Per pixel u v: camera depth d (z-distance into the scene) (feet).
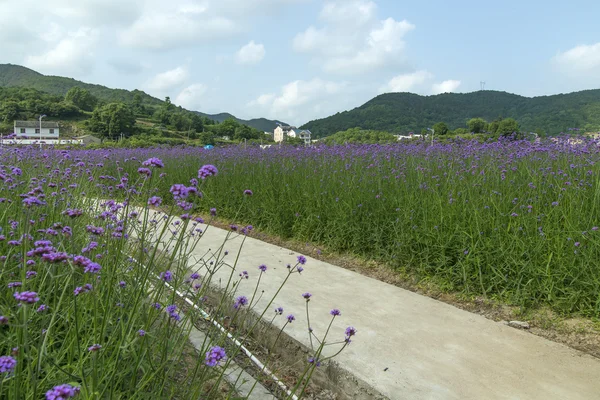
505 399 7.42
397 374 8.20
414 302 12.16
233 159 32.37
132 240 10.63
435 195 16.03
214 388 6.56
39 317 6.37
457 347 9.37
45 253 5.23
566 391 7.68
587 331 10.19
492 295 12.49
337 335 9.80
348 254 17.60
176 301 10.11
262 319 10.52
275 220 21.44
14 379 4.74
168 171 32.01
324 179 22.41
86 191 13.76
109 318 6.31
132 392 6.24
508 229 12.95
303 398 8.30
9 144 22.45
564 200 13.58
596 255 11.16
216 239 20.11
